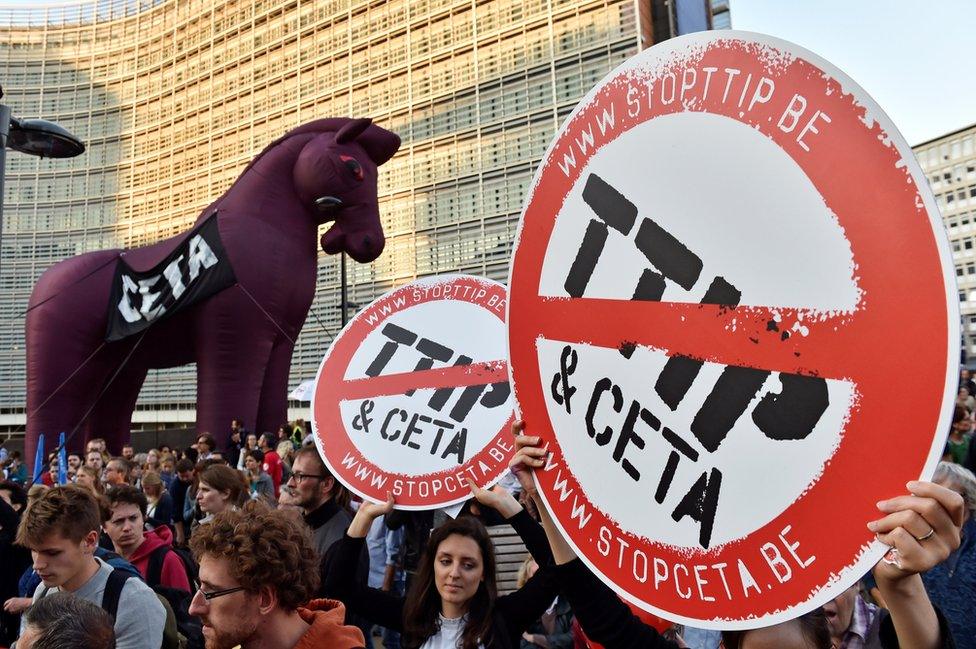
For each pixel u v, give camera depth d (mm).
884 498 1031
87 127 40219
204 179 37625
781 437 1183
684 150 1397
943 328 982
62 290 12727
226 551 1601
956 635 2434
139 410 35000
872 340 1069
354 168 11914
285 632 1646
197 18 39844
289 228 11883
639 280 1466
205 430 11148
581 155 1625
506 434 2805
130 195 39031
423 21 35281
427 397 3037
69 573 2441
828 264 1142
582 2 31688
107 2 41438
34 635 1702
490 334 3055
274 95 37500
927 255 1012
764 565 1179
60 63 40812
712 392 1300
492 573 2455
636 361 1450
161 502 5711
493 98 33000
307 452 3602
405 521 4449
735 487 1237
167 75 39844
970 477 2623
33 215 39312
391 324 3283
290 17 38125
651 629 1891
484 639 2357
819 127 1171
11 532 3830
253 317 11383
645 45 30516
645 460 1404
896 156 1062
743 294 1271
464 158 33156
